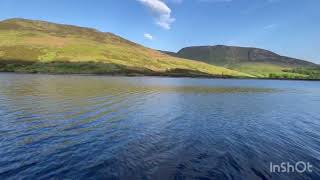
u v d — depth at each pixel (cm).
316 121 3928
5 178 1738
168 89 8600
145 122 3447
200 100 5903
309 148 2541
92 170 1881
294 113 4612
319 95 8456
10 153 2172
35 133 2761
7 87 6869
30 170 1862
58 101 4784
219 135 2922
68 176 1783
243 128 3306
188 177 1817
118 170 1894
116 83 10250
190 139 2716
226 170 1948
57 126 3069
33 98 5012
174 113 4156
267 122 3738
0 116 3466
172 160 2112
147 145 2472
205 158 2178
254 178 1833
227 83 14475
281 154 2334
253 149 2452
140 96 6128
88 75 17025
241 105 5338
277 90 10275
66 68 19488
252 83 15888
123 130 2995
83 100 5028
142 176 1811
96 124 3234
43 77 12306
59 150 2272
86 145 2423
